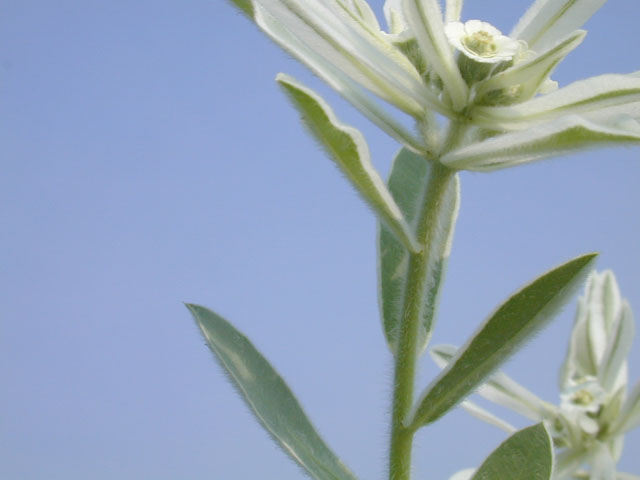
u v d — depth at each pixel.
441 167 0.19
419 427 0.19
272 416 0.20
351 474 0.20
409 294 0.19
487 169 0.19
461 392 0.18
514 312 0.18
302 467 0.19
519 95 0.19
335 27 0.19
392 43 0.20
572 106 0.19
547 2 0.20
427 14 0.18
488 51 0.19
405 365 0.19
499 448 0.17
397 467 0.19
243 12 0.19
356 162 0.18
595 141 0.17
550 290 0.18
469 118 0.19
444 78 0.19
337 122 0.18
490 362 0.18
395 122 0.19
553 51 0.19
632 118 0.18
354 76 0.19
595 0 0.20
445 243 0.21
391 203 0.18
